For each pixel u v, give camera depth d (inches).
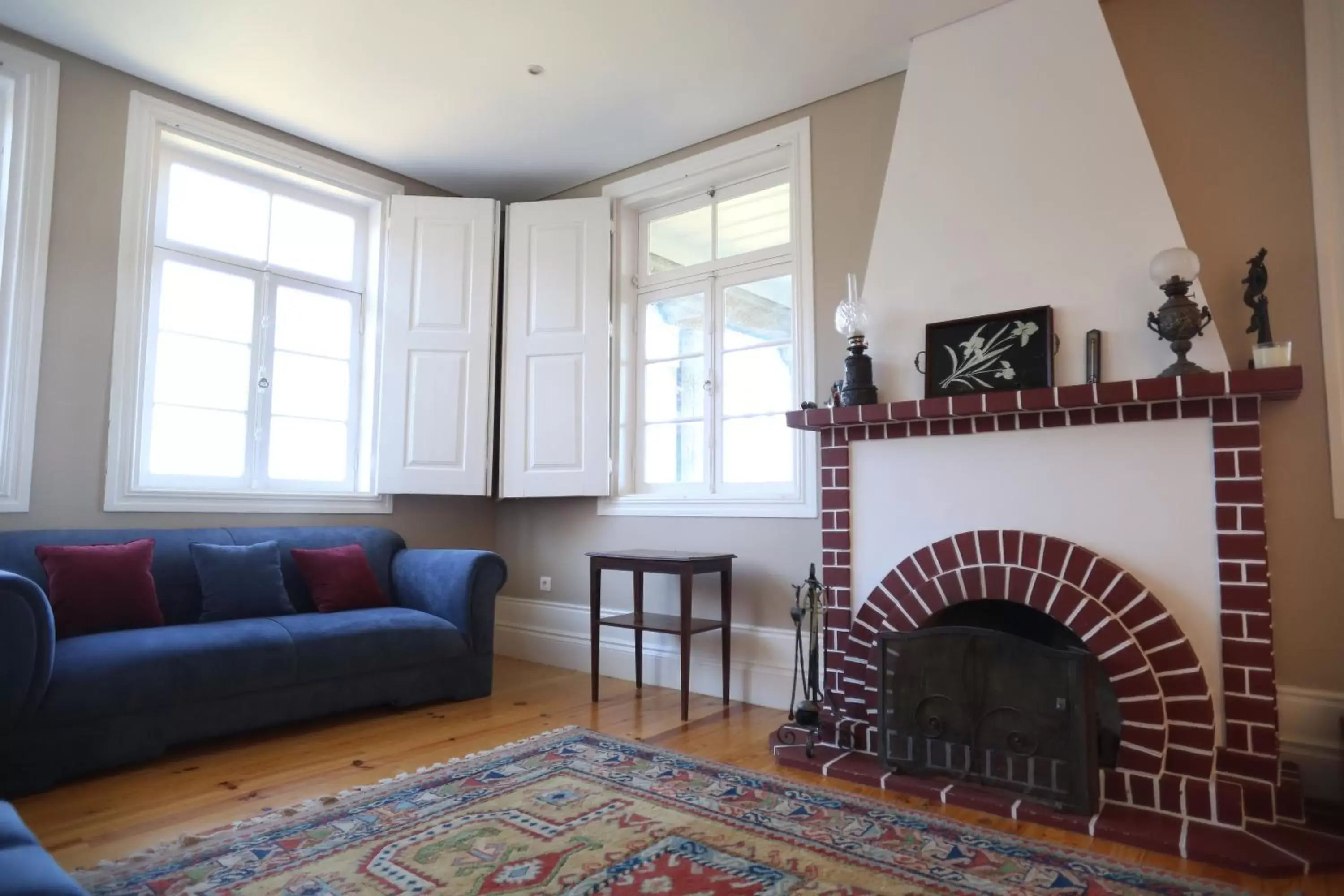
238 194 158.9
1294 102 103.0
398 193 179.2
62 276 130.5
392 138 162.1
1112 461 99.7
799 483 142.9
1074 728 90.0
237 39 128.3
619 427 173.0
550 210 177.5
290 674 118.2
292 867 75.0
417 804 91.0
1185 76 110.7
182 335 148.5
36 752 94.7
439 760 108.4
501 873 73.9
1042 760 91.7
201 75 138.9
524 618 185.6
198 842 80.4
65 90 131.9
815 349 143.5
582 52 131.5
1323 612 96.6
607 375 170.9
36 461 126.8
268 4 119.2
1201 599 92.7
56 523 128.5
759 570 146.9
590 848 79.6
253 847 79.4
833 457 122.8
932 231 120.1
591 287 173.9
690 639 145.8
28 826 85.0
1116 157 106.7
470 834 82.7
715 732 123.6
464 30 125.4
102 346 134.6
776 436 152.3
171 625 125.9
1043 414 105.0
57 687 96.4
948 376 113.7
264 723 116.3
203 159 153.5
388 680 131.9
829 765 104.7
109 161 136.5
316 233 170.7
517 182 183.9
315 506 163.3
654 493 169.5
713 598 152.9
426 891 70.5
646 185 172.1
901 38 127.0
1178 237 101.2
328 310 171.3
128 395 137.3
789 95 145.3
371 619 132.7
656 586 161.9
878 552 117.5
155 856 77.1
